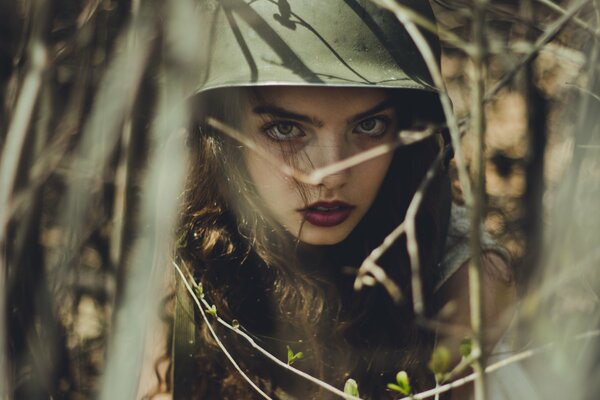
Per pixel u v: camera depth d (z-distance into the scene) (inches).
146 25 35.7
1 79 41.9
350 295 52.2
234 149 48.3
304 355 53.4
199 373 54.2
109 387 40.6
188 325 52.2
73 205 43.7
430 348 52.8
